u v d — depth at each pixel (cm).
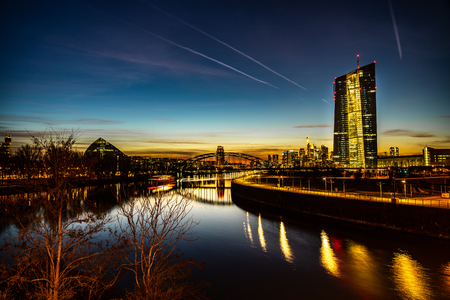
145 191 14612
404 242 4959
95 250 2322
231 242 5228
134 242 1691
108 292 2284
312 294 3234
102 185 16275
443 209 4931
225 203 10694
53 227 1591
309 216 7669
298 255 4519
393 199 5953
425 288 3347
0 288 1823
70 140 1694
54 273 1598
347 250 4697
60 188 1608
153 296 1603
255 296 3186
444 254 4338
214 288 3366
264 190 10244
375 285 3450
